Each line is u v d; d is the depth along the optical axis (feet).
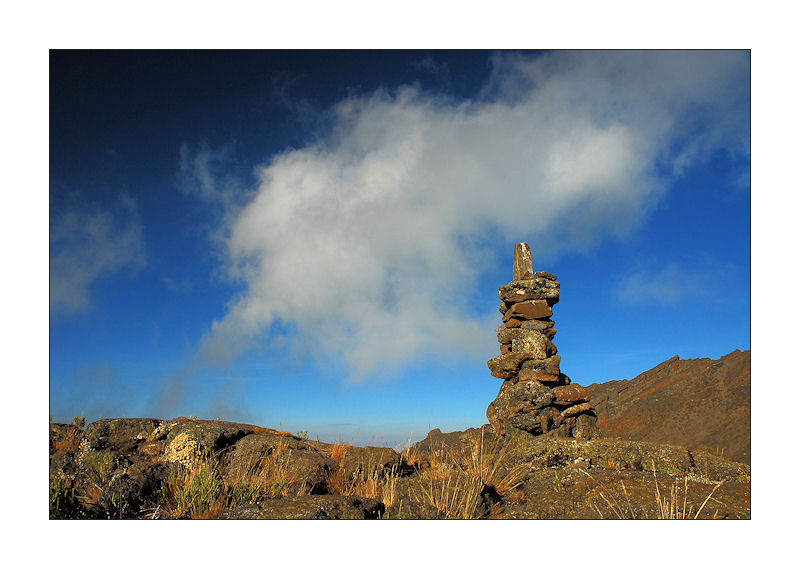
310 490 22.50
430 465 28.76
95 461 22.53
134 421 29.12
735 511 18.33
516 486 24.67
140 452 26.94
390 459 26.04
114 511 19.53
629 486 20.88
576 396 33.45
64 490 20.13
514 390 33.78
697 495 20.03
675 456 24.76
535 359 35.09
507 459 28.43
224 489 21.11
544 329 36.45
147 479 21.03
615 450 25.90
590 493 20.47
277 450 26.13
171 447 26.03
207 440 26.18
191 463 23.82
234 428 28.25
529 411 32.76
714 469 23.91
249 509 17.66
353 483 24.43
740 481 22.71
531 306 36.55
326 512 17.65
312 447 29.99
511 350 37.19
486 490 21.85
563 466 25.76
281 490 21.65
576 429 32.83
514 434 32.40
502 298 39.06
